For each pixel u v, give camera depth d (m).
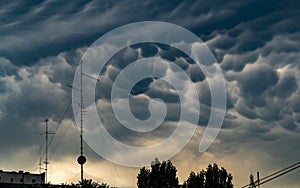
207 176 84.88
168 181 83.50
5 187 135.38
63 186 67.88
